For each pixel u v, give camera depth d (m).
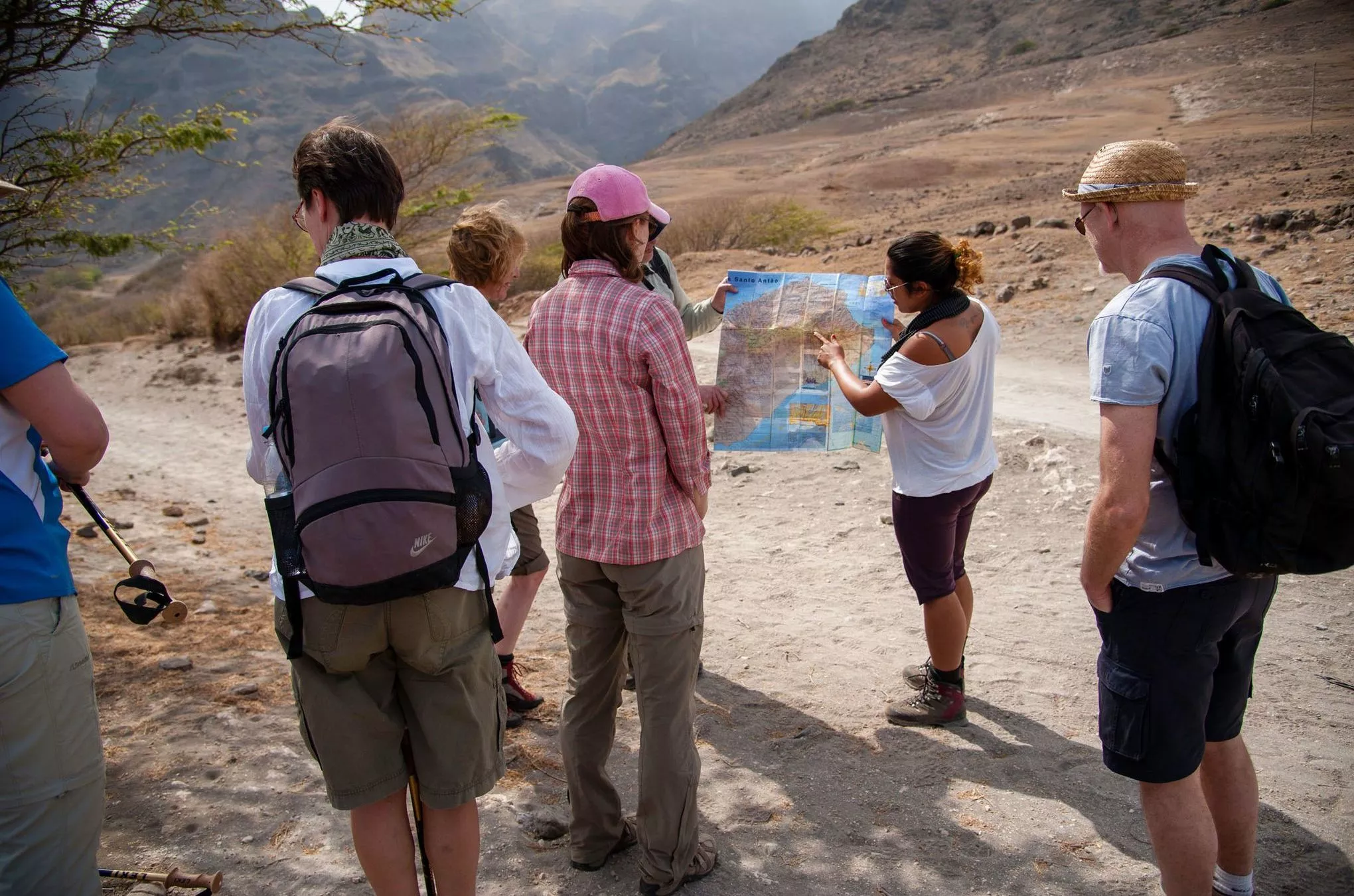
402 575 1.85
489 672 2.18
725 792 3.30
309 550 1.84
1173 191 2.26
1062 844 2.93
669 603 2.64
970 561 5.24
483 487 1.98
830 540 5.82
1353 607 4.37
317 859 2.87
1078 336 9.66
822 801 3.22
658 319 2.58
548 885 2.81
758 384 3.69
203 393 12.60
